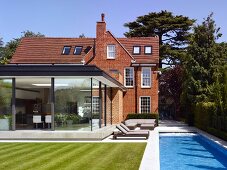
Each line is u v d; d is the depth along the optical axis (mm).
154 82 38312
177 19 54125
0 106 22547
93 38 41125
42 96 25266
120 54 38469
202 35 36938
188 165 14680
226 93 22359
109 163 12547
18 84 25375
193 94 35969
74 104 22062
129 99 38438
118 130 22281
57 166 11859
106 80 24078
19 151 15641
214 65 36125
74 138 20828
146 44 40344
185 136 27672
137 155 14492
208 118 27578
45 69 21156
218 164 14969
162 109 51906
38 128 23078
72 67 21047
